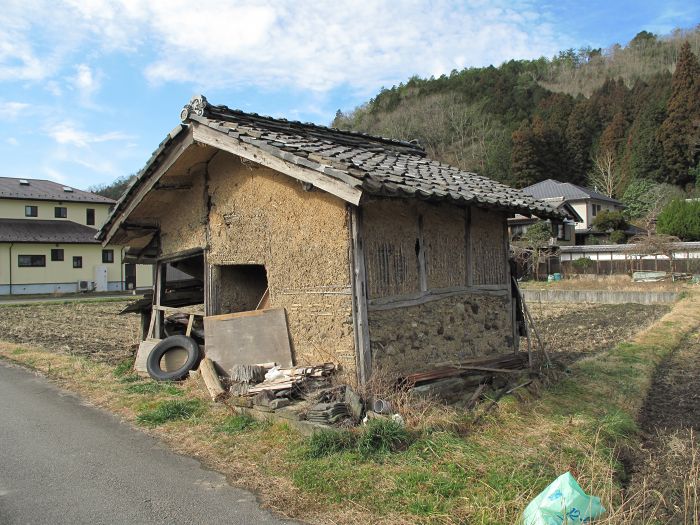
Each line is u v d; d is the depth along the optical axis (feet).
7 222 127.13
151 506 14.89
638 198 183.11
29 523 13.99
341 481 15.75
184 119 26.50
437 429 19.79
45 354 39.86
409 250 25.52
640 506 15.03
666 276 116.06
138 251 35.91
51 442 20.33
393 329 24.25
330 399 21.09
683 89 196.54
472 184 29.55
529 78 282.15
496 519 13.42
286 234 25.66
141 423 22.35
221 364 26.53
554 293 98.17
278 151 22.17
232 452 18.72
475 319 29.50
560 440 20.22
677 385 32.91
